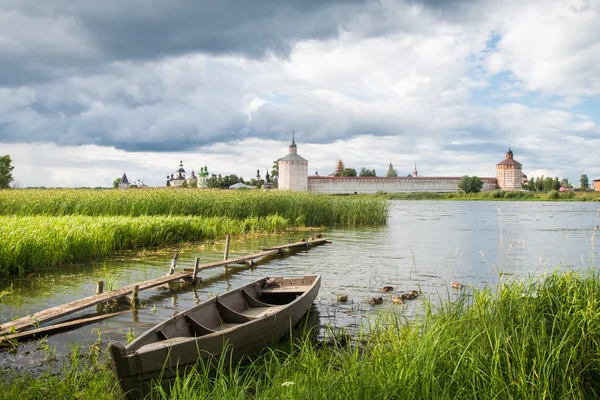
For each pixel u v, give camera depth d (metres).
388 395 4.64
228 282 13.41
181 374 5.45
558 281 7.52
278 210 31.45
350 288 12.34
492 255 18.98
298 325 8.65
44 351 7.38
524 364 5.04
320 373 5.41
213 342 5.91
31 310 9.85
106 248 17.09
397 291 11.95
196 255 17.94
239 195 32.56
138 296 11.44
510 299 6.89
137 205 26.95
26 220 18.17
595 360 5.34
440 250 20.41
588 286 7.18
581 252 20.20
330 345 7.53
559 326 6.04
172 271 12.98
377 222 35.81
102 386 5.88
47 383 6.01
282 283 10.80
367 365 5.36
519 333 5.93
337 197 41.34
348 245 22.12
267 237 24.66
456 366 4.91
